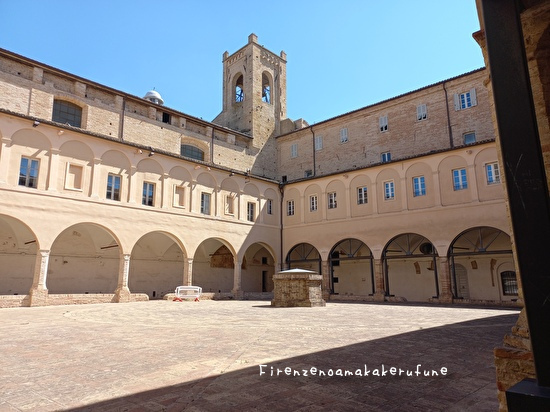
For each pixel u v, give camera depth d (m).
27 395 5.15
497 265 27.22
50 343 8.91
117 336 9.91
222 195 30.66
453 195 25.25
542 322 2.14
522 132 2.31
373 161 34.59
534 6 4.46
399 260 31.69
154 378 5.93
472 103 29.78
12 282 24.19
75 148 23.11
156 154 26.77
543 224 2.19
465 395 5.17
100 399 4.98
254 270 37.97
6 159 20.31
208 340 9.27
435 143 31.19
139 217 25.34
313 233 32.16
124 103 30.56
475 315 15.79
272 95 44.31
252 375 6.09
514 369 3.83
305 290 20.83
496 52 2.47
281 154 41.88
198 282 33.91
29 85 25.48
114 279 28.94
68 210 22.22
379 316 15.24
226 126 44.72
